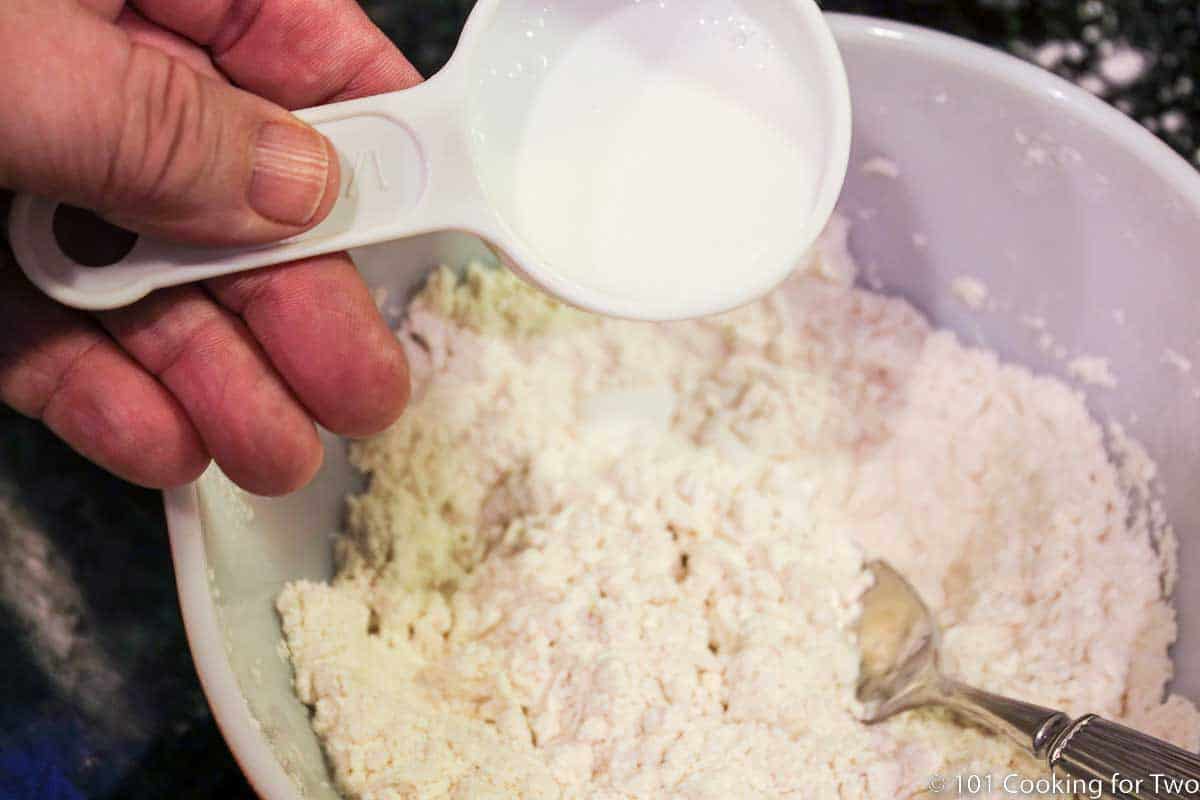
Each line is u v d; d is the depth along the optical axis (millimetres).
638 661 277
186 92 221
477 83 243
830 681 281
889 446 315
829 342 326
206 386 262
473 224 236
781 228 244
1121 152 279
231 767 288
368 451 303
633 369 322
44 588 304
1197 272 276
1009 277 311
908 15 352
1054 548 293
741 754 266
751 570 292
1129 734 242
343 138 237
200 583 245
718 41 253
